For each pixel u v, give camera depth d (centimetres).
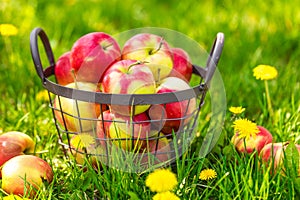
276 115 138
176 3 221
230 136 128
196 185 115
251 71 155
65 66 125
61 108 117
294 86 150
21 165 115
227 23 184
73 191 114
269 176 115
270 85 150
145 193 112
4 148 120
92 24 190
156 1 229
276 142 129
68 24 186
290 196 111
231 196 112
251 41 176
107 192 111
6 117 139
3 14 181
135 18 203
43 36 125
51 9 199
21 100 147
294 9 193
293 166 113
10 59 162
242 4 202
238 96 149
